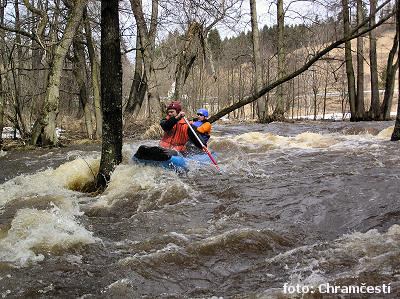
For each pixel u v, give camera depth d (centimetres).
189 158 843
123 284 367
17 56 1695
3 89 1602
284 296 324
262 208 557
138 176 701
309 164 808
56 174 750
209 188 668
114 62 666
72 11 1377
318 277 352
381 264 365
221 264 400
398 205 533
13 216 570
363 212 518
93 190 698
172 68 2619
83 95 1675
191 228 498
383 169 722
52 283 372
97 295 352
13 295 353
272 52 3556
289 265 385
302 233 466
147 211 574
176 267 398
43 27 1378
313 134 1230
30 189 712
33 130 1403
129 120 1850
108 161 688
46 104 1379
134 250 438
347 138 1161
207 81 3459
